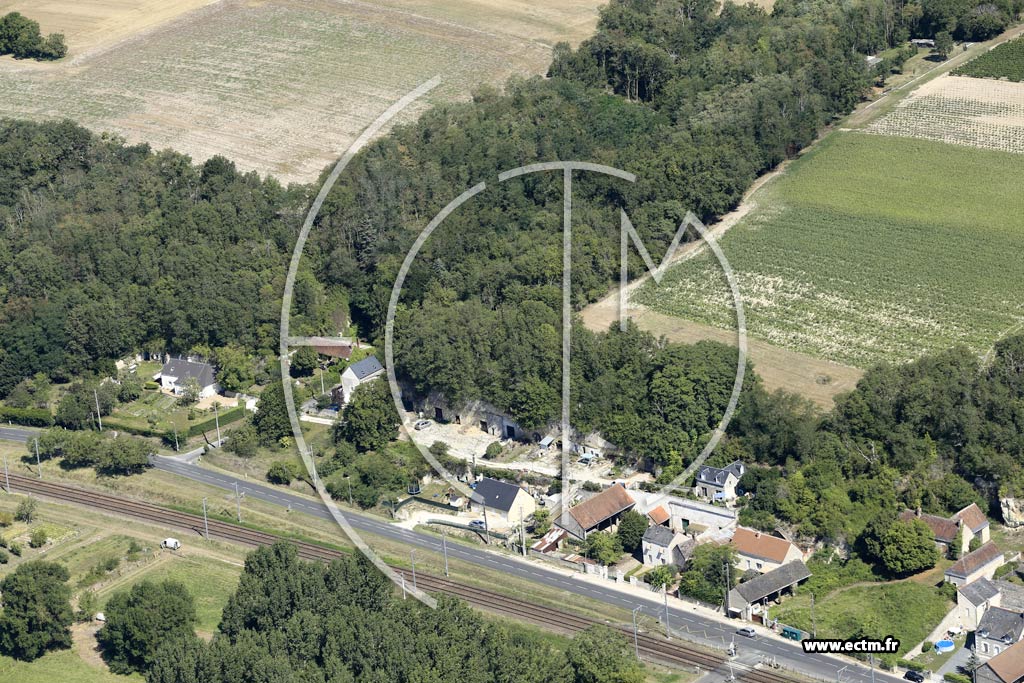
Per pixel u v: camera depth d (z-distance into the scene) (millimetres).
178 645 184875
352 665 181000
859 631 192250
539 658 179375
